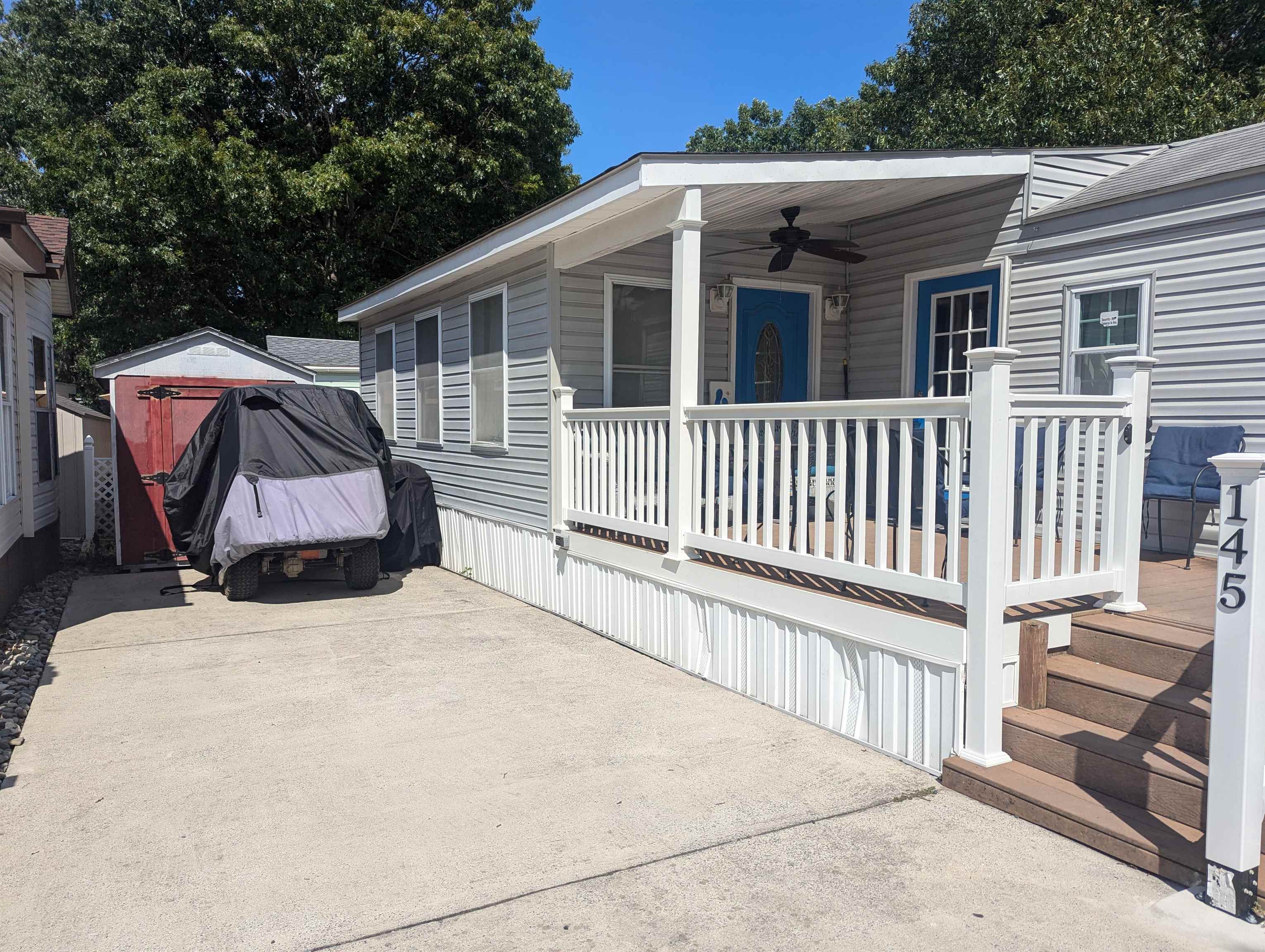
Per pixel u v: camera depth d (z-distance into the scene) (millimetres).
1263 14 16547
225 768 4113
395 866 3182
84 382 22812
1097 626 3941
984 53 17516
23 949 2672
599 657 6133
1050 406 3818
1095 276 6035
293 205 18219
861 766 4082
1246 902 2732
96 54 19359
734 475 5941
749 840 3359
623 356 7586
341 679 5566
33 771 4082
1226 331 5320
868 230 7941
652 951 2643
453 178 19469
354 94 18938
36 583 8844
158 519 10156
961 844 3291
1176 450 5500
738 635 5258
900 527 4066
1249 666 2674
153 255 17594
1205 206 5402
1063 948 2615
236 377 10703
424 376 10297
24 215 5953
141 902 2949
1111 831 3135
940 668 3908
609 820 3547
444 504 9930
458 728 4652
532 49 20688
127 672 5719
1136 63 14133
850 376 8250
